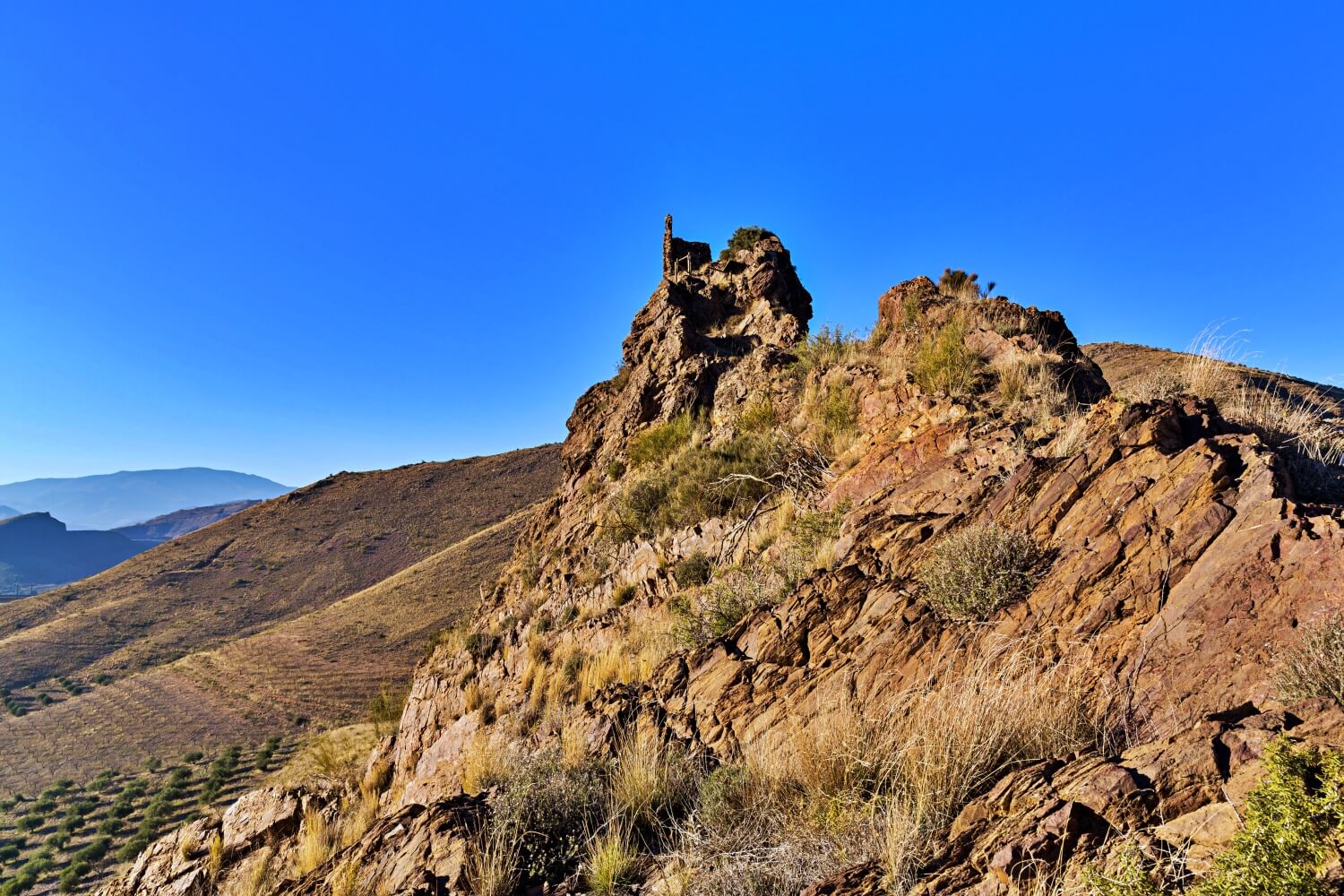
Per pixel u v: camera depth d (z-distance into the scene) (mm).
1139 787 2959
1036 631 5055
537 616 15625
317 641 97438
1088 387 10047
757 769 5227
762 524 11297
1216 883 2182
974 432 8625
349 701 74938
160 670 101250
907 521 7531
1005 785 3533
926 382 11102
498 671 13367
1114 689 4234
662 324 24516
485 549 118875
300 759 19641
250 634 123312
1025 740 4098
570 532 20906
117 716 81875
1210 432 5875
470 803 5852
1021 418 8703
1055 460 6695
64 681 108000
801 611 7000
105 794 59875
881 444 10344
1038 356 10430
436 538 147250
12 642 126438
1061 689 4406
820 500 10422
